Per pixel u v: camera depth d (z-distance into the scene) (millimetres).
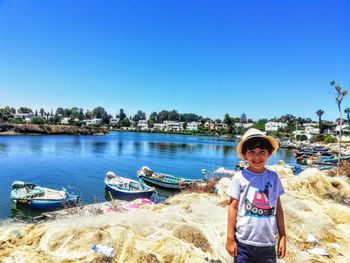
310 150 59375
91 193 20562
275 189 2963
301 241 5195
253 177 2973
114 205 8453
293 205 6609
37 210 15336
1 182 23703
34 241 3957
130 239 4062
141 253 3799
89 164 35625
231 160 45969
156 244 4180
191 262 3875
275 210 2932
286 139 113375
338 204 7820
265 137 2936
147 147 67188
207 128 170375
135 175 29625
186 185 21750
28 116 176625
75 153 47812
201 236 4609
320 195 9062
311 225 5609
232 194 2998
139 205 9633
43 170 30094
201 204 6402
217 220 5504
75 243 3807
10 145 58906
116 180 21938
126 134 144125
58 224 4445
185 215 5793
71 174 28094
